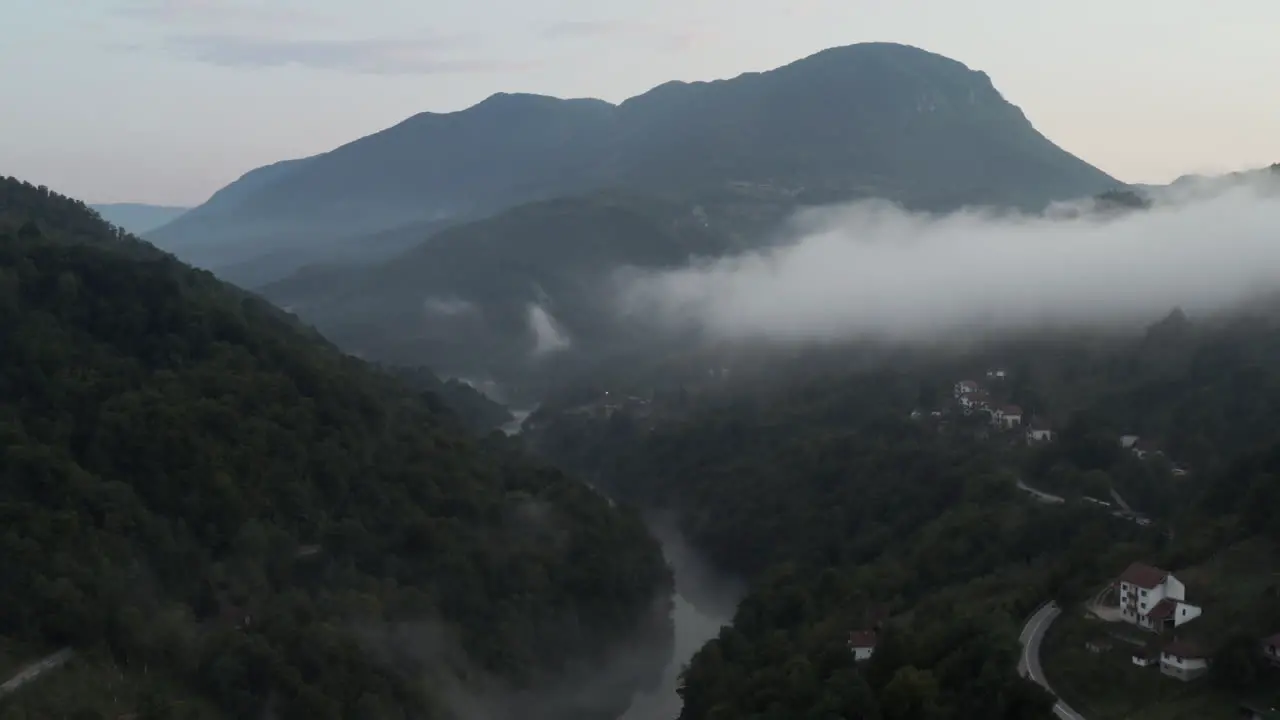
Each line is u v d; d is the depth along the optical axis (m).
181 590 144.62
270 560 155.62
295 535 162.38
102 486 145.62
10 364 160.12
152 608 137.62
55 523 135.50
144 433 156.00
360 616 153.62
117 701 122.56
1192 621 121.88
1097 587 141.75
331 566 162.00
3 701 114.94
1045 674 121.19
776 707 123.88
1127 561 147.88
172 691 128.75
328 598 155.12
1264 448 161.25
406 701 145.38
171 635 133.75
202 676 132.62
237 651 135.62
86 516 140.25
